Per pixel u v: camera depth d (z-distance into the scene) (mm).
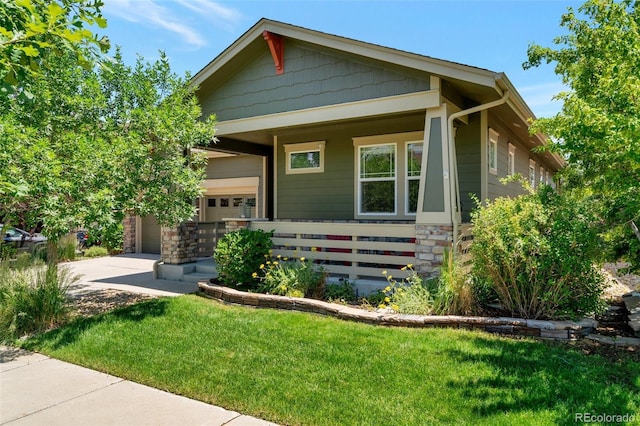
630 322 5016
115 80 6656
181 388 3717
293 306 6098
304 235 8492
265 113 8500
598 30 5863
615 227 4906
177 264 9211
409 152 9055
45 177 4637
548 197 5332
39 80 5305
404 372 3820
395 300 6008
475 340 4570
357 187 9641
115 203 5512
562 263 4789
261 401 3410
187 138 6656
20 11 2166
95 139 5875
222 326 5379
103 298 7266
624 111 3979
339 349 4430
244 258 7113
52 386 3861
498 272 5238
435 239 6543
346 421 3061
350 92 7465
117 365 4277
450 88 7109
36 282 5980
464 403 3230
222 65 8656
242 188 13594
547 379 3578
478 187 8258
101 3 2736
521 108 7723
